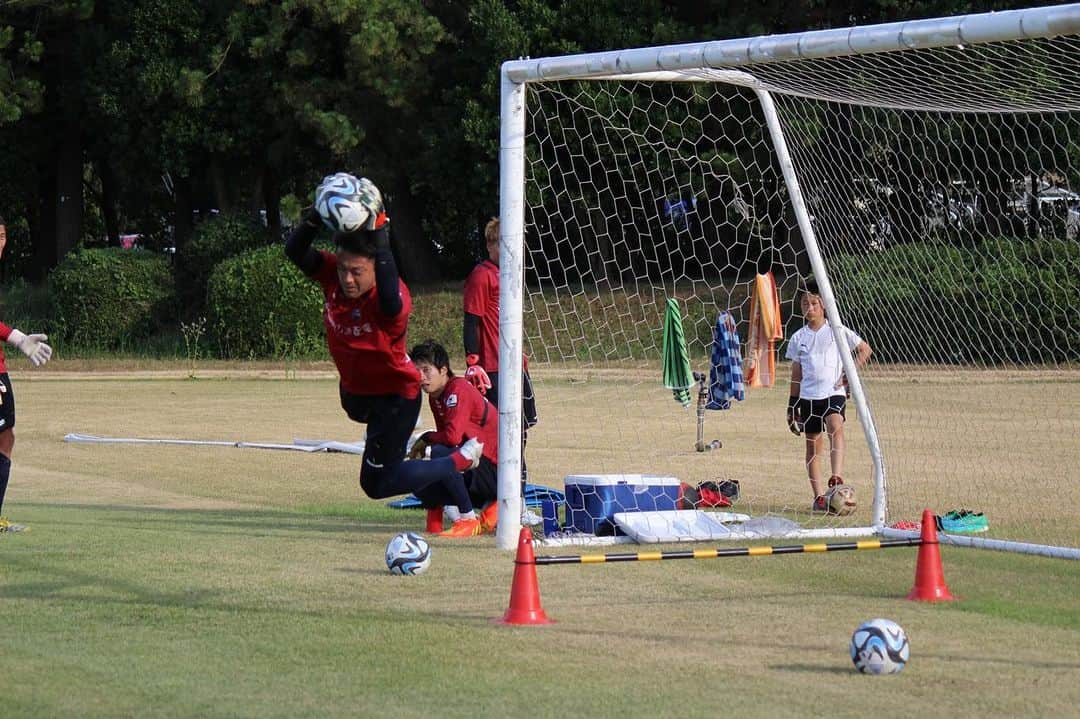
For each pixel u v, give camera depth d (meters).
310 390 60.16
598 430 42.88
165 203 103.00
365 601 17.91
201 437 41.34
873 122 51.03
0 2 81.00
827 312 25.27
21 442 39.84
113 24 86.88
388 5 77.00
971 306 51.47
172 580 19.31
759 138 67.81
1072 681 13.84
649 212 73.44
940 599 18.03
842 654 15.01
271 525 24.91
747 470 32.94
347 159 85.12
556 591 18.69
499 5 76.06
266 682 13.88
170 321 84.69
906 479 30.84
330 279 16.56
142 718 12.59
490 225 24.98
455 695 13.36
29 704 13.05
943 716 12.58
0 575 19.62
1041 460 33.78
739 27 72.12
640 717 12.55
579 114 70.00
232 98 84.06
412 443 26.19
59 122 91.62
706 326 65.69
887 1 69.88
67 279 81.06
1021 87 23.23
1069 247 49.31
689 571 20.25
